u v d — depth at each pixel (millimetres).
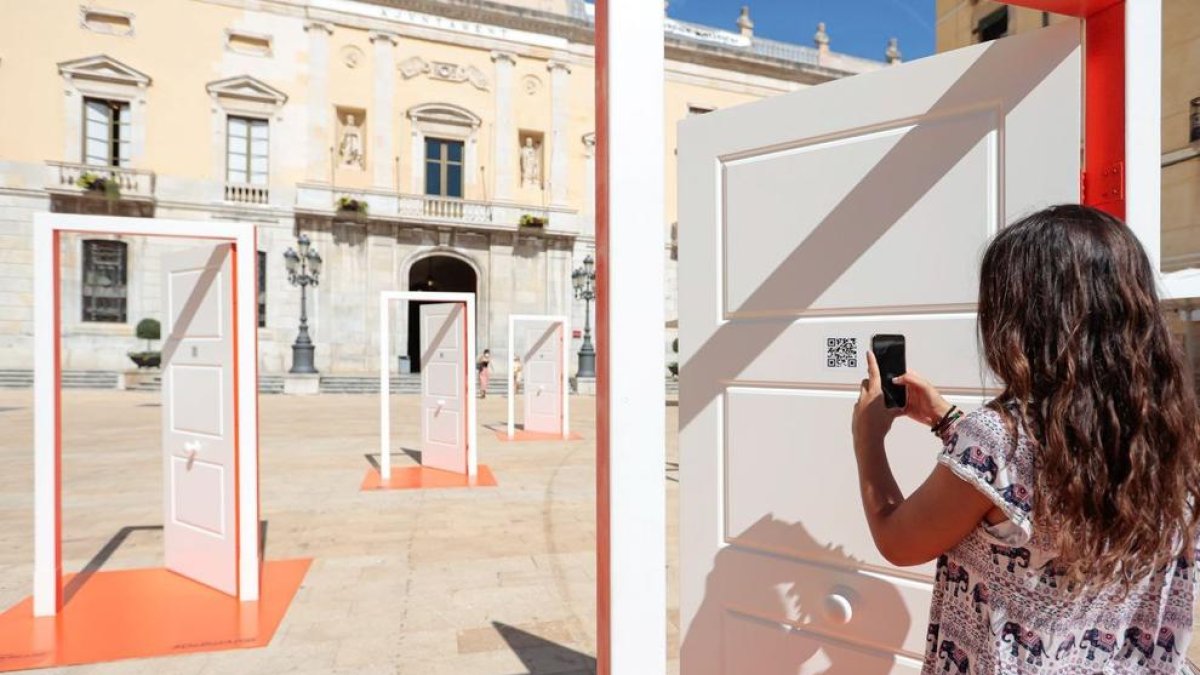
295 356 20266
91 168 20781
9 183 20125
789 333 1887
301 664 3070
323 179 22906
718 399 2047
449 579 4223
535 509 6109
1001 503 941
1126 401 897
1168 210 5047
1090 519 879
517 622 3559
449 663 3080
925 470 1688
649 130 1321
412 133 24047
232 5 22141
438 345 8125
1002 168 1575
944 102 1651
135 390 19062
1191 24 4930
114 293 21281
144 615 3619
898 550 1079
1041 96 1519
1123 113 1468
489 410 16734
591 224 26188
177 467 4312
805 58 29750
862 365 1751
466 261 24734
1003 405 997
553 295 25531
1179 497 896
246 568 3836
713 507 2055
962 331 1618
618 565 1318
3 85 20250
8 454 9062
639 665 1331
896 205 1718
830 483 1806
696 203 2090
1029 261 979
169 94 21625
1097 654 942
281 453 9289
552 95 25594
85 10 20844
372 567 4453
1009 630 971
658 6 1330
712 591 2055
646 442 1325
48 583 3621
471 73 24672
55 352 3660
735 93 27219
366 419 13742
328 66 23047
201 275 4066
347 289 23047
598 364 1397
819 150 1844
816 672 1835
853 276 1779
